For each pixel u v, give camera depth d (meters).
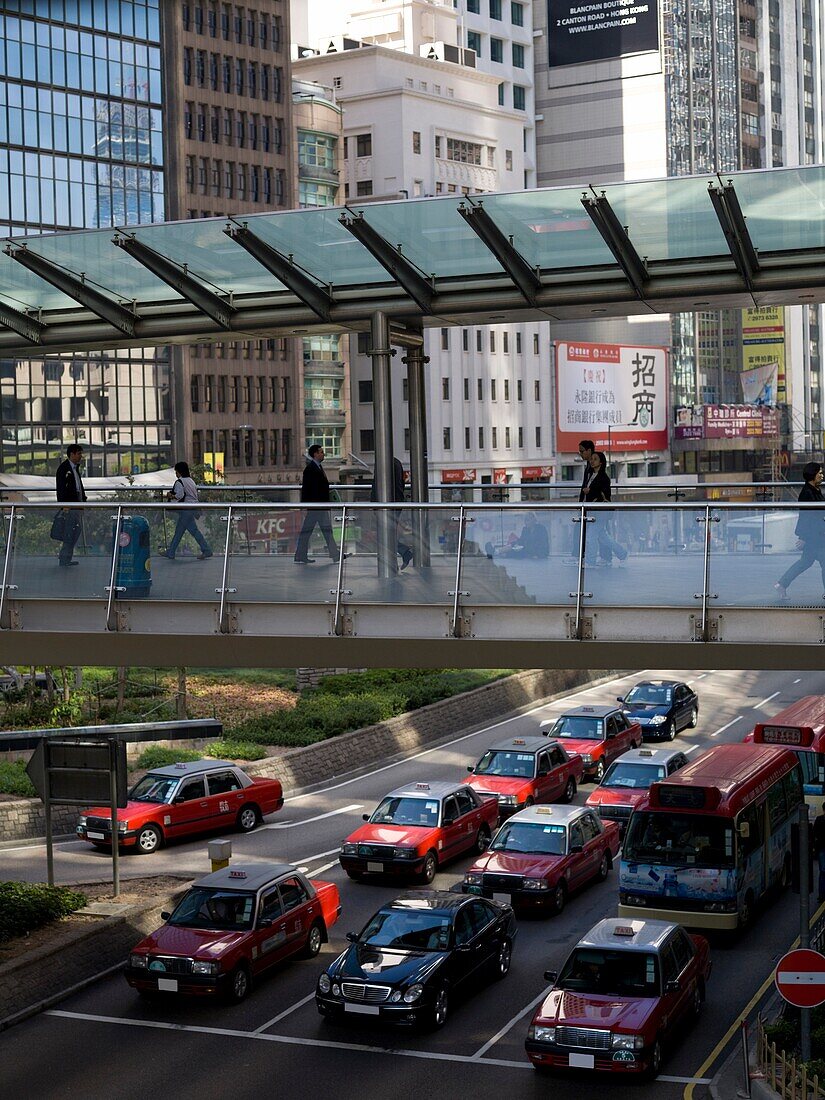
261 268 19.80
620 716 41.16
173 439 89.88
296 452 97.81
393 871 28.06
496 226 18.30
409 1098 17.94
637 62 123.31
